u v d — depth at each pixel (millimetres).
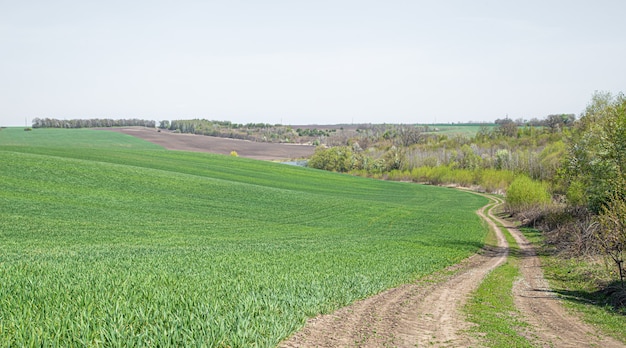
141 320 9469
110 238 31484
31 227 32625
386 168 146625
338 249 30391
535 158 97062
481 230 50500
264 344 9055
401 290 17188
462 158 132625
